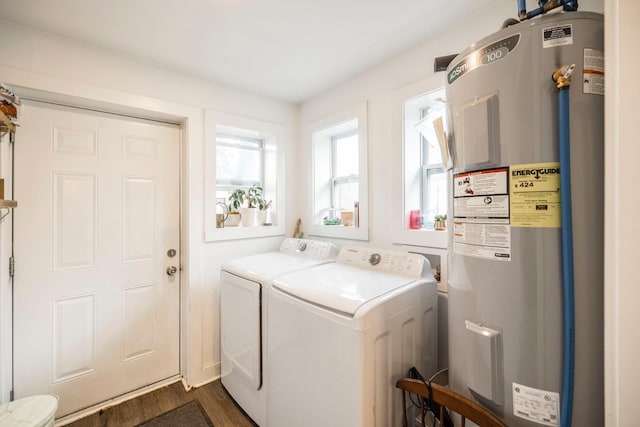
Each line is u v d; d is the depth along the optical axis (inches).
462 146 33.7
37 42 56.1
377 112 72.5
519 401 29.3
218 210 91.4
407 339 47.0
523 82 28.4
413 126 67.9
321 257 73.7
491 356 31.0
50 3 48.6
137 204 73.6
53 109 62.6
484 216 31.6
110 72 64.2
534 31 28.0
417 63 63.6
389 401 43.0
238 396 66.7
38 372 60.6
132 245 72.9
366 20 55.1
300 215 99.4
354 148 90.9
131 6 49.8
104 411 66.7
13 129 50.5
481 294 32.1
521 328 29.0
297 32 58.5
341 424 41.0
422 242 62.9
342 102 82.2
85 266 66.4
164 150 77.9
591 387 27.2
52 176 62.3
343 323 40.8
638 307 21.0
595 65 27.0
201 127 78.7
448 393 33.9
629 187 21.2
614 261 21.8
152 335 76.2
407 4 50.8
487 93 30.7
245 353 63.0
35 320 60.2
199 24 55.4
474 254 32.8
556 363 27.5
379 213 72.6
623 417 21.4
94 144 67.6
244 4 49.9
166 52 65.3
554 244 27.4
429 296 53.1
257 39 60.8
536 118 27.8
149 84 69.7
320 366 44.4
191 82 76.6
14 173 58.0
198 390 75.0
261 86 84.0
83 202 66.1
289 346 50.4
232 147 95.3
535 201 28.1
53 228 62.3
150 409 67.6
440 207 67.4
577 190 26.7
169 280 79.0
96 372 67.8
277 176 95.3
